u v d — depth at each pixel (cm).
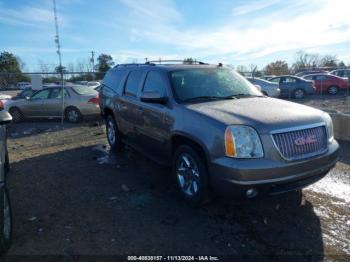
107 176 552
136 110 561
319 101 1838
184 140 436
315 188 489
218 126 371
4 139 434
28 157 688
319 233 366
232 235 362
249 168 345
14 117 1234
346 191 478
